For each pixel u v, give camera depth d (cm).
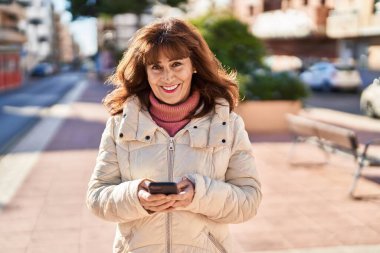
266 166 761
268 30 2936
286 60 2948
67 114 1578
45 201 572
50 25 9412
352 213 519
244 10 3438
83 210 536
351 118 1412
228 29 1221
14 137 1109
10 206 554
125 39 4259
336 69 2219
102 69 4297
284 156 838
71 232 468
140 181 180
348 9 2214
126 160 192
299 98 1134
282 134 1086
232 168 196
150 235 189
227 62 1173
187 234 188
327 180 664
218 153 191
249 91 1120
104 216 189
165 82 189
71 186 641
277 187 629
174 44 185
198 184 177
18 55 3722
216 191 181
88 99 2200
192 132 189
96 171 197
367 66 2295
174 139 191
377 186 629
